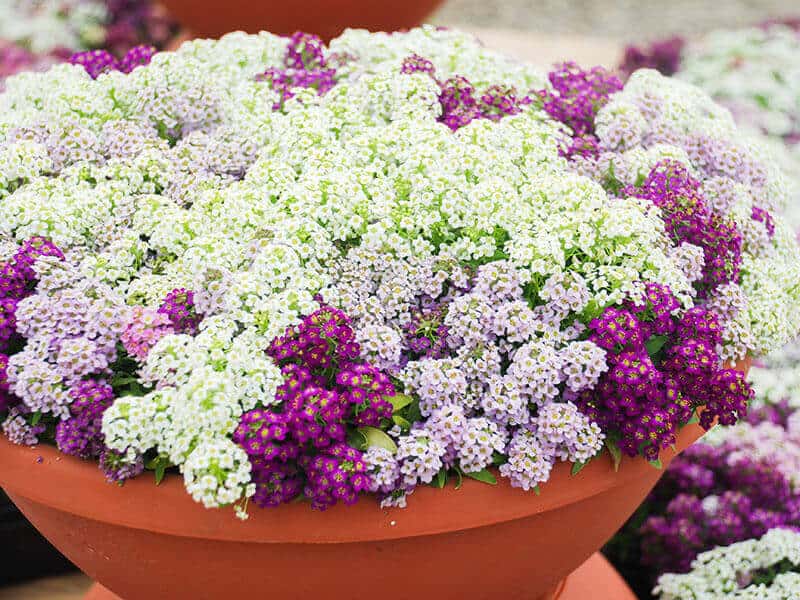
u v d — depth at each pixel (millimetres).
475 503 1816
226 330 1832
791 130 5219
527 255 1941
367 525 1780
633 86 2865
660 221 2105
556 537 1978
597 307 1970
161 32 5980
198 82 2543
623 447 1887
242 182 2207
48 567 3363
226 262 2006
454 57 2928
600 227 2027
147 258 2184
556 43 6980
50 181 2262
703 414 1983
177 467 1823
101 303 1894
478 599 2033
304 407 1712
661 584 2881
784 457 3270
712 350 1997
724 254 2172
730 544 3004
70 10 5879
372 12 3617
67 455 1853
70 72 2738
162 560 1882
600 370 1843
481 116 2570
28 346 1884
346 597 1922
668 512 3188
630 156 2379
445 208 2059
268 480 1701
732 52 5602
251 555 1829
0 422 1932
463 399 1876
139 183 2275
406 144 2242
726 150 2537
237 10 3580
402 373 1896
